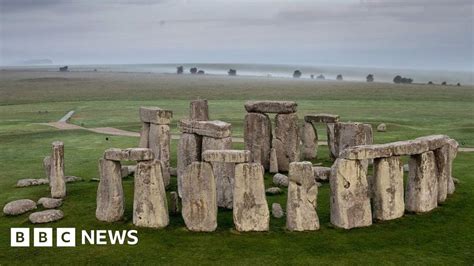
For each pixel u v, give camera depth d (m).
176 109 88.62
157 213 22.97
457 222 23.61
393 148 23.61
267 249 20.58
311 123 38.81
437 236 21.98
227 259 19.70
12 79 196.38
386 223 23.41
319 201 27.00
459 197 27.16
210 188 22.39
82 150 46.28
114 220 23.89
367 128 35.22
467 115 74.94
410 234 22.16
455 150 28.45
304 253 20.19
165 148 30.47
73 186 31.05
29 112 84.44
